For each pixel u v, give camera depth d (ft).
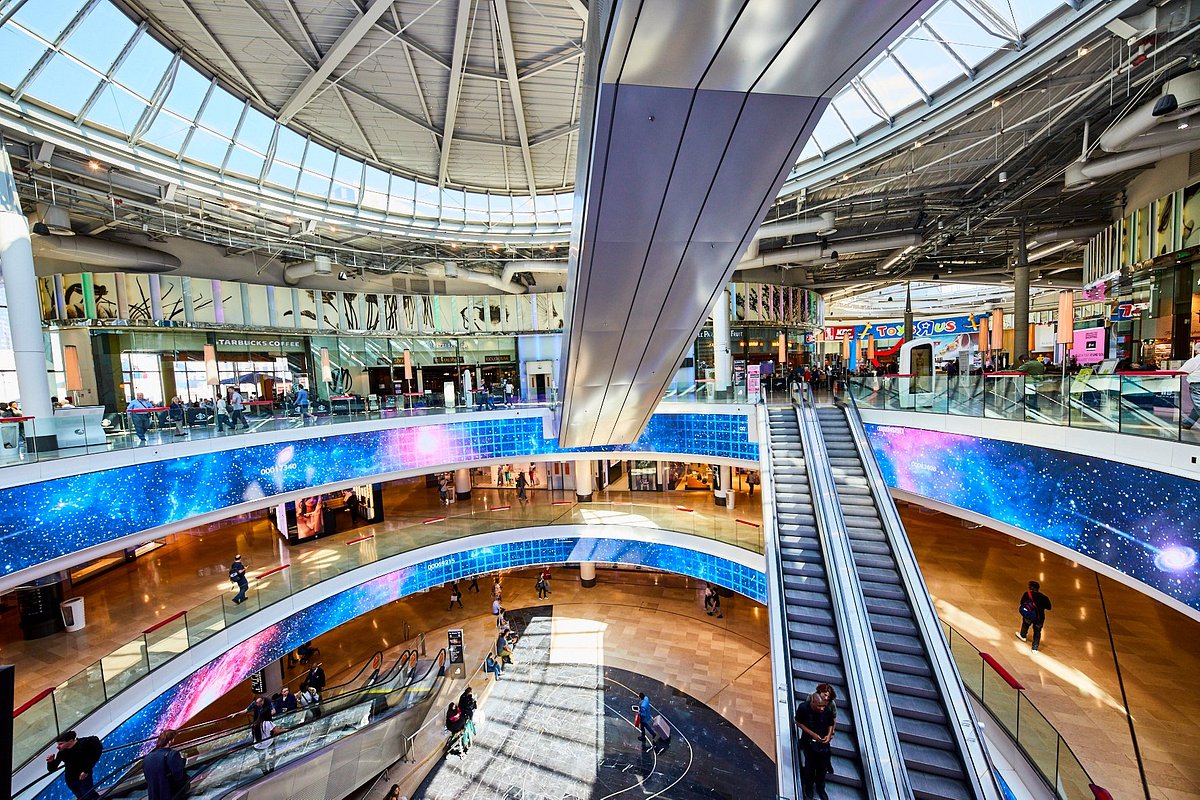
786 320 98.78
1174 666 31.37
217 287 66.54
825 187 54.13
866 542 34.40
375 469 57.06
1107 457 26.94
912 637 28.32
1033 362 46.32
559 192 64.90
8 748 10.55
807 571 33.88
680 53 11.69
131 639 37.52
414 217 62.75
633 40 11.23
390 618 65.72
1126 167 40.70
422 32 37.35
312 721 33.94
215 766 28.09
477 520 62.59
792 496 40.52
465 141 52.44
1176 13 27.30
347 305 80.18
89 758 23.44
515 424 65.36
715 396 59.36
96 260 55.21
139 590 46.60
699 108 13.83
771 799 36.32
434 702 46.70
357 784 34.04
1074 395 29.22
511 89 42.50
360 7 34.14
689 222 19.85
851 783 22.88
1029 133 45.19
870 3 10.26
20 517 31.48
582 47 39.04
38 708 26.32
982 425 36.32
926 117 40.22
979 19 32.94
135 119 39.40
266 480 47.75
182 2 33.06
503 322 89.92
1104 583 43.57
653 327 30.91
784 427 48.88
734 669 51.96
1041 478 31.65
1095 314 79.61
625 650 56.03
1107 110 40.60
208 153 45.16
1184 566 22.91
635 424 53.01
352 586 51.16
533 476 85.97
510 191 64.64
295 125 47.80
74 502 34.19
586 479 75.87
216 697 38.19
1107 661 32.30
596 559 62.90
